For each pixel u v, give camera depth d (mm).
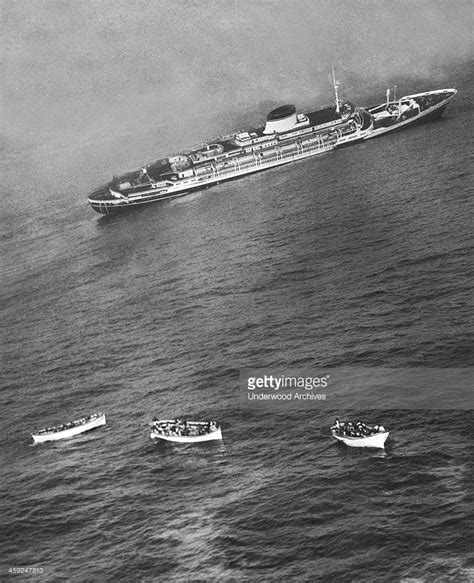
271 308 175125
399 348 147000
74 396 156875
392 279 174625
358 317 161750
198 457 127500
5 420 152250
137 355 168375
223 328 170500
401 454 118688
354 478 115625
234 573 103625
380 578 99125
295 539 107125
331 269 188000
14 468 134375
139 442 134625
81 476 128500
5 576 109875
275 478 119062
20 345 187000
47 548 114312
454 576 97562
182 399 146125
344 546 104438
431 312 157000
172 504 118062
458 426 122500
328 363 147625
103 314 194875
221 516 113500
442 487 110750
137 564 108062
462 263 173500
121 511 118750
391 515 107750
